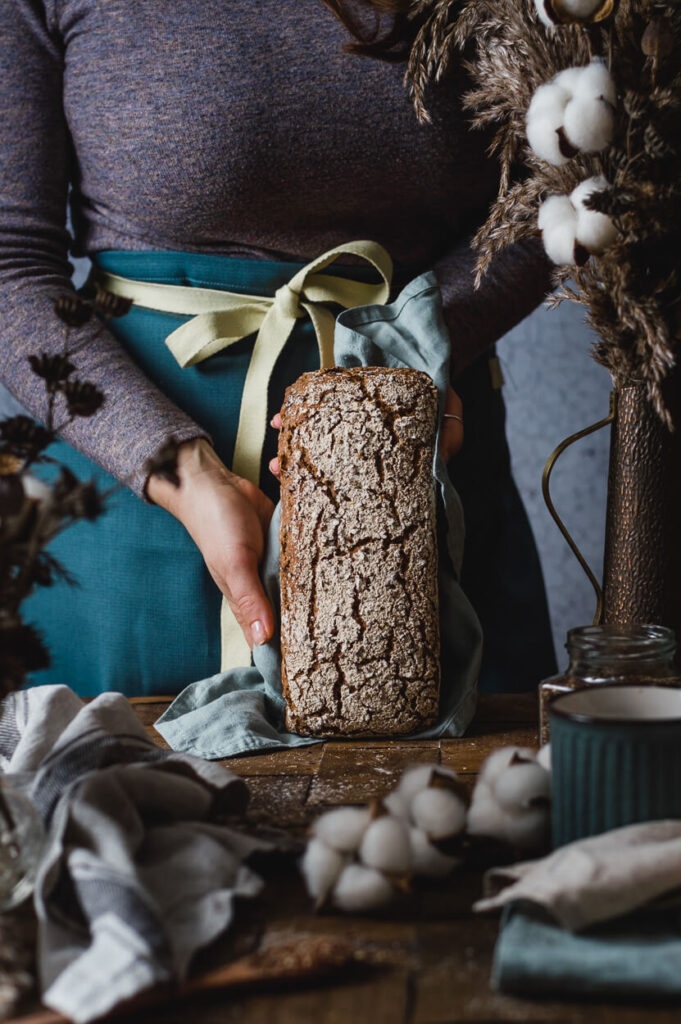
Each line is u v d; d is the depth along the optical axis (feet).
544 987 2.60
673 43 3.40
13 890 2.85
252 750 3.82
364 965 2.71
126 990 2.55
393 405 3.85
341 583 3.83
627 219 3.37
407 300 4.22
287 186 4.47
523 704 4.27
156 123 4.40
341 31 4.34
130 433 4.21
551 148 3.42
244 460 4.48
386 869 2.83
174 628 4.66
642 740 2.83
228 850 2.98
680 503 3.70
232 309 4.53
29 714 3.40
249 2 4.35
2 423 2.90
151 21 4.38
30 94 4.52
